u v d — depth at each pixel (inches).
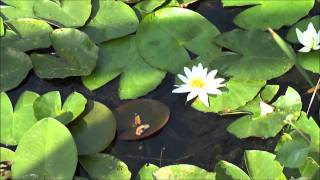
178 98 60.4
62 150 53.7
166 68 60.4
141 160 57.3
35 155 53.6
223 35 61.3
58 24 63.1
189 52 62.8
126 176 54.3
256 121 56.9
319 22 62.1
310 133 55.0
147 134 57.4
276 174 53.3
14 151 56.8
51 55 61.7
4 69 60.3
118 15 63.7
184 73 60.1
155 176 53.0
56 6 64.1
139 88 59.7
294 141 53.2
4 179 54.4
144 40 61.9
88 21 63.7
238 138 57.8
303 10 62.4
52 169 53.0
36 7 64.2
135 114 58.5
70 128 57.2
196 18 63.0
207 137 58.3
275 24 62.1
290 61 59.1
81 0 64.1
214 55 60.8
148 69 60.7
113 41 62.7
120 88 60.0
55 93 58.1
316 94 59.3
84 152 55.9
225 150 57.5
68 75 59.3
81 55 60.4
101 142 56.4
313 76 60.4
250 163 54.2
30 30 63.0
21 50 61.9
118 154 57.5
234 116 58.8
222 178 53.6
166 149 57.8
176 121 59.3
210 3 66.4
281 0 63.2
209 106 58.2
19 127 57.2
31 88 61.8
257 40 60.6
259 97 58.3
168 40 61.8
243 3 64.1
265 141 57.2
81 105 57.4
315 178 52.6
